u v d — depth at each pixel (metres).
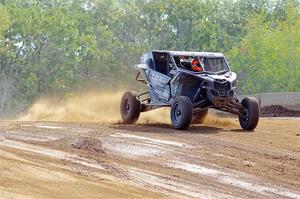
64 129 22.75
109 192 12.92
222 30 115.38
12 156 15.69
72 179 13.77
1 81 99.81
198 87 26.91
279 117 38.56
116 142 19.67
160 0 116.88
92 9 115.88
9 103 98.81
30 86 99.12
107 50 108.88
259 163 17.62
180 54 28.09
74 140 19.45
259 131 26.28
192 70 27.23
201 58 27.80
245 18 123.06
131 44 111.50
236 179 15.38
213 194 13.69
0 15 99.00
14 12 101.94
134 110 28.92
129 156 17.42
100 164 15.89
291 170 16.91
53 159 15.91
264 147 20.95
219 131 25.55
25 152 16.58
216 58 28.02
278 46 90.12
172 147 19.44
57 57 102.44
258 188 14.62
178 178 15.02
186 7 117.62
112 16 115.38
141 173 15.22
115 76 108.19
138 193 13.09
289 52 89.50
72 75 101.44
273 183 15.22
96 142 19.27
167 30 117.62
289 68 89.44
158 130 24.75
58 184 13.17
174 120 25.88
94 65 105.38
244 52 95.06
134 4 117.62
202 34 115.44
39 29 101.00
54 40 102.12
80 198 12.21
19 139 19.16
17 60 101.81
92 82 105.12
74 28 102.88
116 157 17.14
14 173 13.73
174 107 25.97
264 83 92.75
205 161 17.38
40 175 13.83
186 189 13.95
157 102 28.77
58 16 102.56
